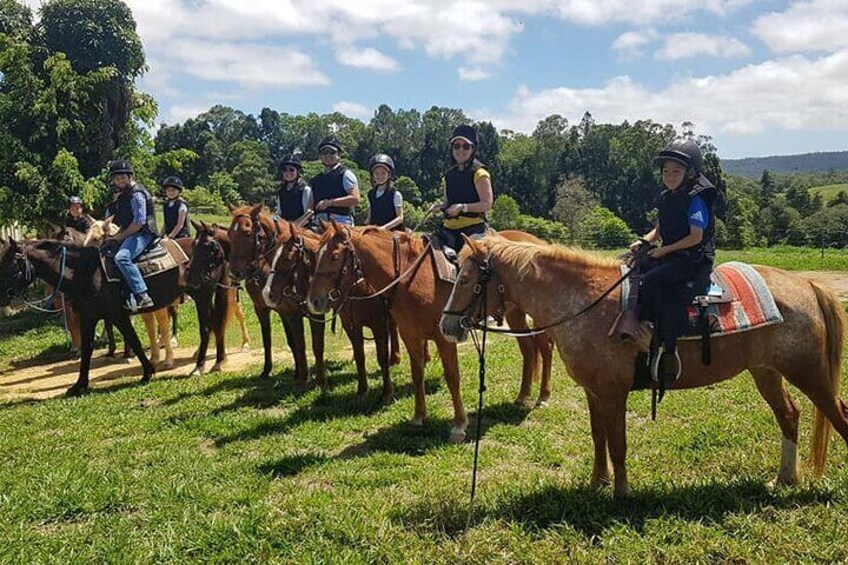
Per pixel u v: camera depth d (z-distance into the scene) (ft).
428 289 21.68
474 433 22.16
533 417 23.70
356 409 25.43
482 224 22.94
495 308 16.84
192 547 14.25
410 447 20.99
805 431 20.42
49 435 23.89
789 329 15.42
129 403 28.04
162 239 34.42
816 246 115.75
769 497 15.60
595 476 16.69
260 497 16.99
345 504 16.03
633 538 13.85
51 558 13.98
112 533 15.19
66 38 51.49
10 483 18.58
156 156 56.08
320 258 22.30
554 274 16.03
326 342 41.78
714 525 14.25
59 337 45.09
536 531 14.48
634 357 15.23
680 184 15.15
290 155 32.04
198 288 33.09
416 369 22.85
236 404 26.96
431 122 303.89
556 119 244.22
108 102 52.75
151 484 17.94
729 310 15.23
